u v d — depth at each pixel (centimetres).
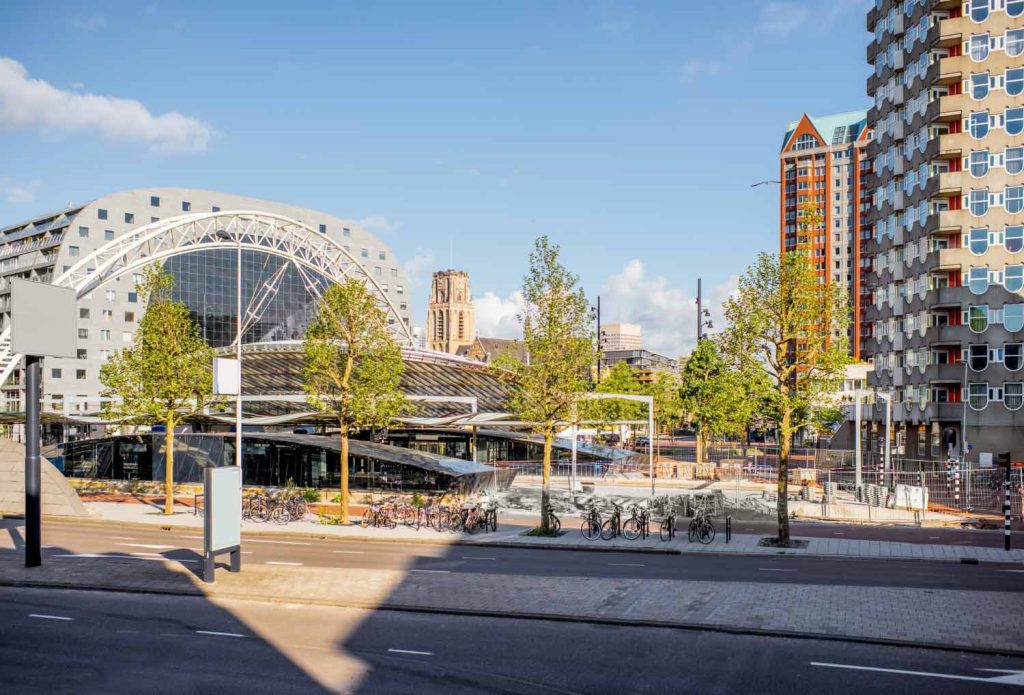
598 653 1605
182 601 2069
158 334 4228
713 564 2698
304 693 1368
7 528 3553
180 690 1384
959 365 7044
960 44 7225
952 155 7200
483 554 2933
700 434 7688
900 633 1708
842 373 3325
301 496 4472
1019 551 2992
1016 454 6769
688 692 1376
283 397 5269
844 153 18938
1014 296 6862
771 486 5762
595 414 7169
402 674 1473
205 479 2267
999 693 1362
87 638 1716
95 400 11025
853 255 18538
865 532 3678
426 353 6419
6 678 1448
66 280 7375
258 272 12838
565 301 3562
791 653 1600
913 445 7669
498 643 1678
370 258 15138
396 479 4744
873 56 8669
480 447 7769
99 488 5209
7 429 8850
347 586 2191
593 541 3225
